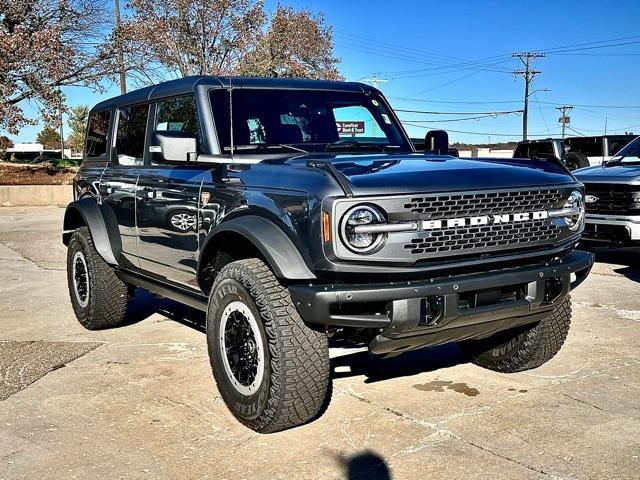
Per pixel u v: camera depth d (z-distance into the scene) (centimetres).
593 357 514
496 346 479
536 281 385
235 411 393
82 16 2578
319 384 365
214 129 452
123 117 576
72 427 403
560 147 1745
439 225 349
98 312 603
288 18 3612
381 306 357
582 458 347
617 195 830
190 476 340
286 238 359
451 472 335
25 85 2484
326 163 360
